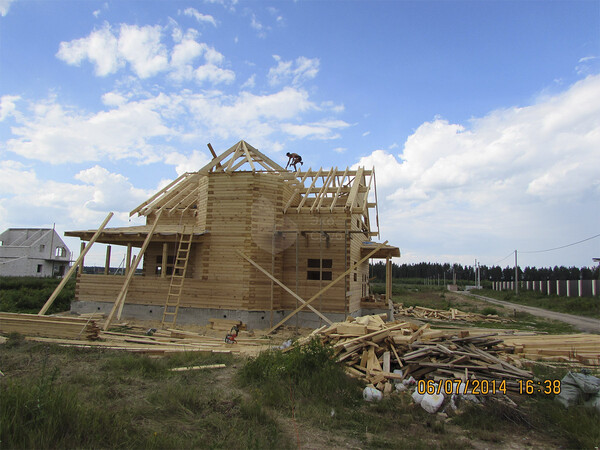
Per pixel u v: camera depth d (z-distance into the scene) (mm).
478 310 28875
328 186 18141
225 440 5168
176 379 7926
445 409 6746
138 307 16062
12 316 12070
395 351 8875
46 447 4273
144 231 16406
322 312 15766
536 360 11039
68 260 58500
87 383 7418
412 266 115938
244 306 15219
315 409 6551
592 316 25562
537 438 5938
